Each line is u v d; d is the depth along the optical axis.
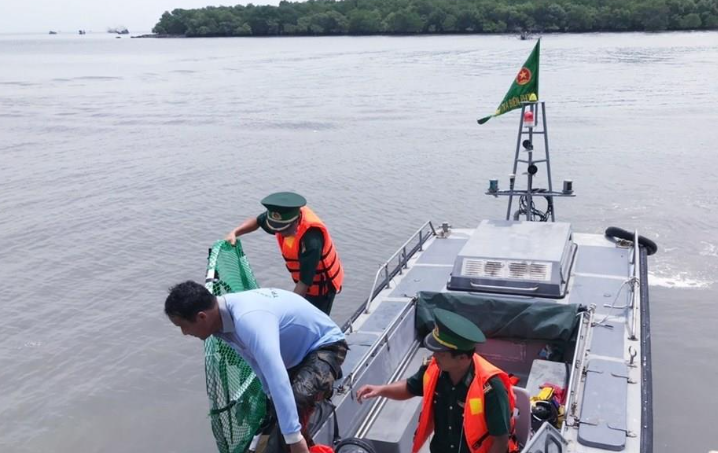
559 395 5.23
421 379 4.18
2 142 23.97
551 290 6.25
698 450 7.04
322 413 4.52
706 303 10.18
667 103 29.61
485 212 14.52
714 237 12.84
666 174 17.30
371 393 4.28
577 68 47.22
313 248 5.11
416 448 4.11
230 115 29.39
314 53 77.31
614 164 18.47
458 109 29.36
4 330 10.02
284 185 16.97
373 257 12.13
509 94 8.64
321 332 4.06
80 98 38.38
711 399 7.90
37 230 13.98
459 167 18.41
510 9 106.56
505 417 3.67
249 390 4.23
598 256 7.38
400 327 5.98
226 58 75.44
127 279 11.60
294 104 32.62
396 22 116.94
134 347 9.58
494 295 6.33
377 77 45.38
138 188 17.03
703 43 73.44
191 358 9.31
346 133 24.03
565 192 8.53
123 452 7.58
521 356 6.11
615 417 4.54
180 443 7.69
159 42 146.88
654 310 10.02
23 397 8.52
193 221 14.36
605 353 5.32
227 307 3.57
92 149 22.36
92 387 8.70
